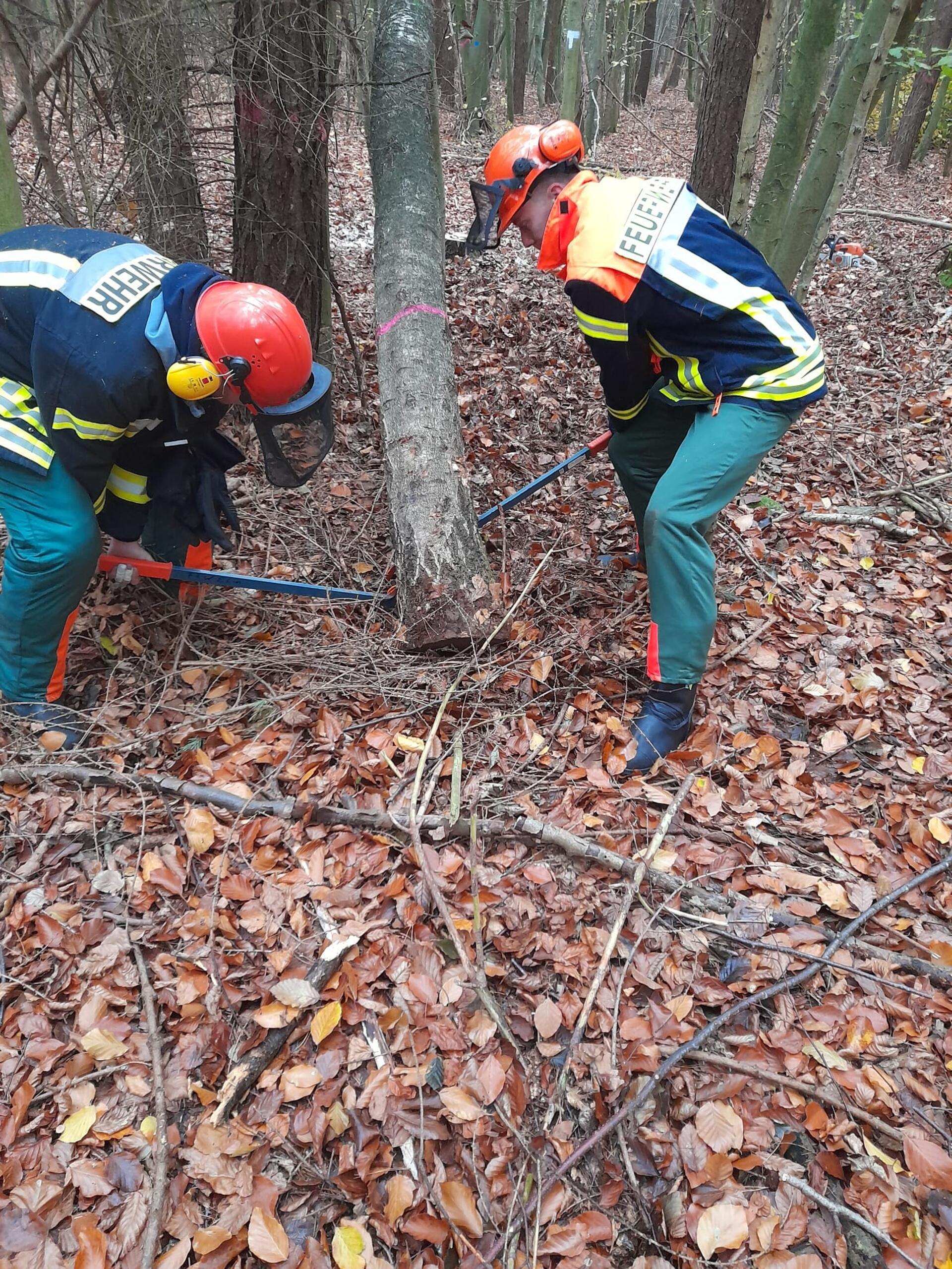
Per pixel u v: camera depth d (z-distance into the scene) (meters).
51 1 3.45
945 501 3.97
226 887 2.00
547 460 4.31
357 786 2.29
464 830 2.11
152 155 3.79
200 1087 1.64
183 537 2.97
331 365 4.51
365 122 4.51
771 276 2.20
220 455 2.70
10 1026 1.73
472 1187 1.53
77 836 2.13
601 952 1.90
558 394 5.04
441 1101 1.63
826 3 4.00
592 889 2.03
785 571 3.44
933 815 2.29
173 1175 1.52
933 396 5.15
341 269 6.77
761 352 2.18
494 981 1.86
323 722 2.47
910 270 8.04
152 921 1.94
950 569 3.46
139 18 3.34
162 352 2.09
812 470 4.33
